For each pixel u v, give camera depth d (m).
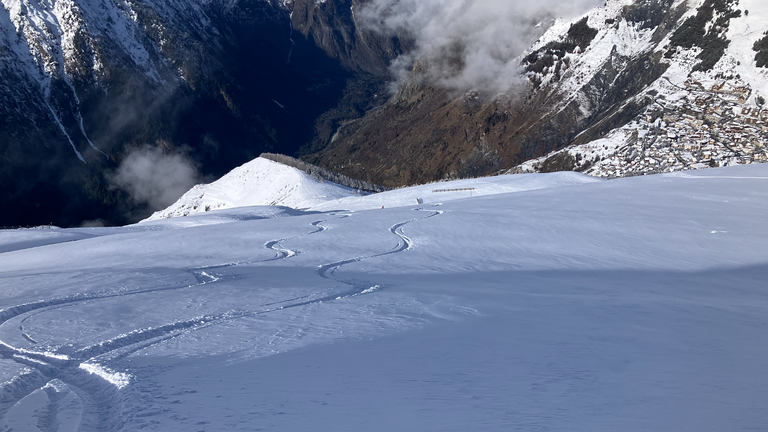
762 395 7.98
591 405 7.51
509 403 7.68
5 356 12.19
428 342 11.94
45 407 8.66
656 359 10.34
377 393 8.33
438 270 27.53
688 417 6.90
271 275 25.55
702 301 18.58
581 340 12.01
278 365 10.30
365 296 18.53
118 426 7.21
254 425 6.95
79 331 14.36
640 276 25.94
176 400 8.25
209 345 12.27
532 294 19.25
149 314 16.31
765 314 15.88
